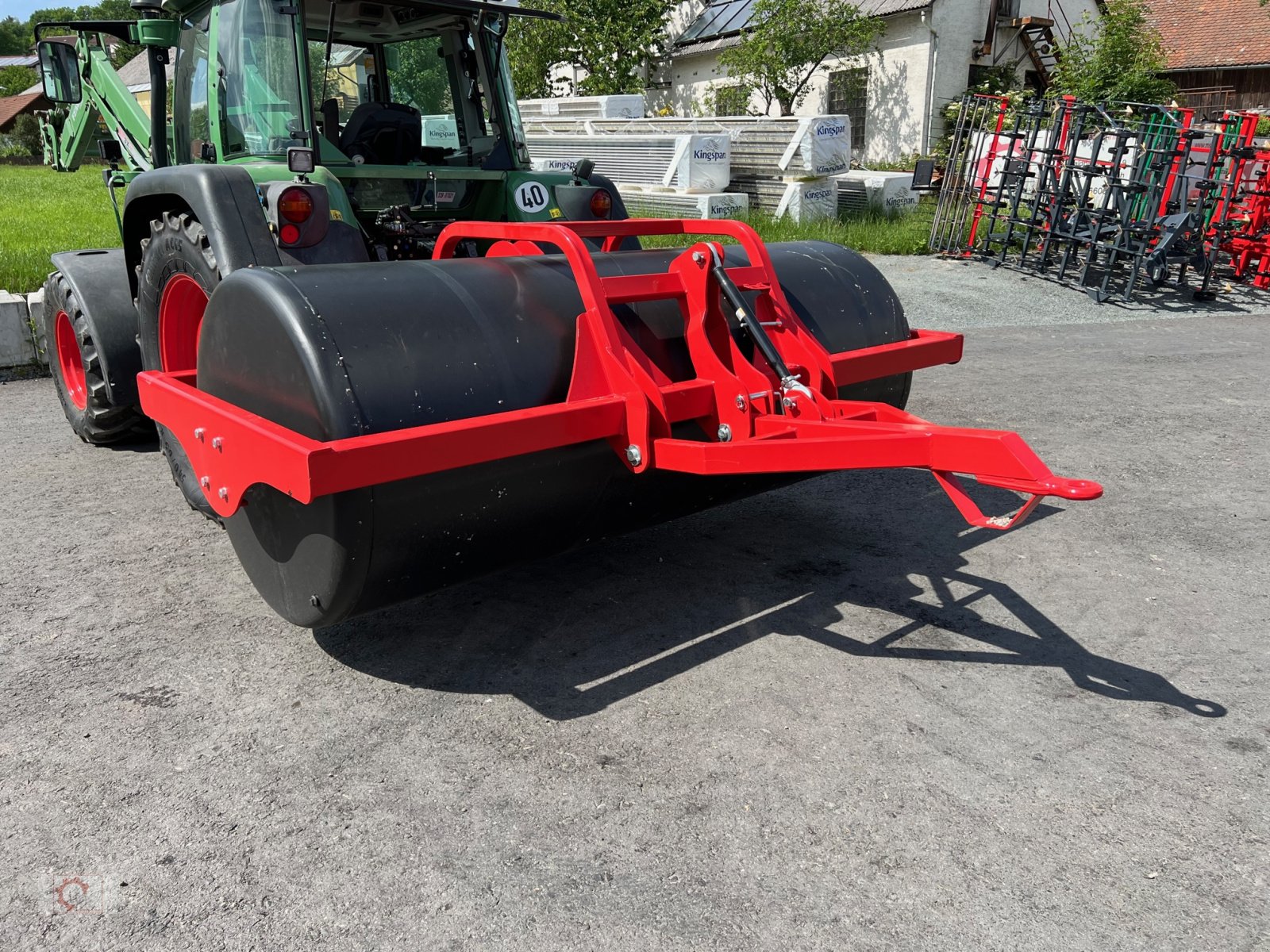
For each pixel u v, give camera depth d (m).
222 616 3.15
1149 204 9.58
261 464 2.29
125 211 3.87
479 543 2.57
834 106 20.62
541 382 2.59
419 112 4.47
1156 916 1.88
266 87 3.70
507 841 2.11
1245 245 10.65
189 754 2.43
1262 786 2.26
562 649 2.93
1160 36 21.20
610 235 3.02
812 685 2.71
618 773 2.33
